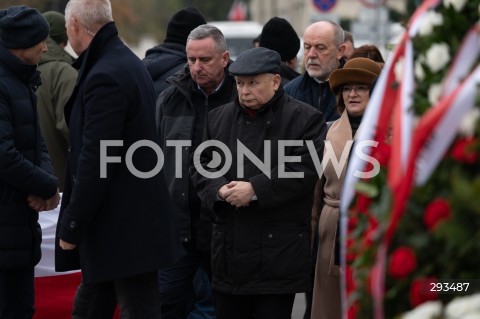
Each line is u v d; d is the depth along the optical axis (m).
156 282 17.69
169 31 24.00
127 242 16.89
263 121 17.45
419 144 8.73
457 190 8.44
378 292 8.87
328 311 18.23
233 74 17.23
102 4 17.06
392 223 8.76
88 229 17.00
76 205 16.50
